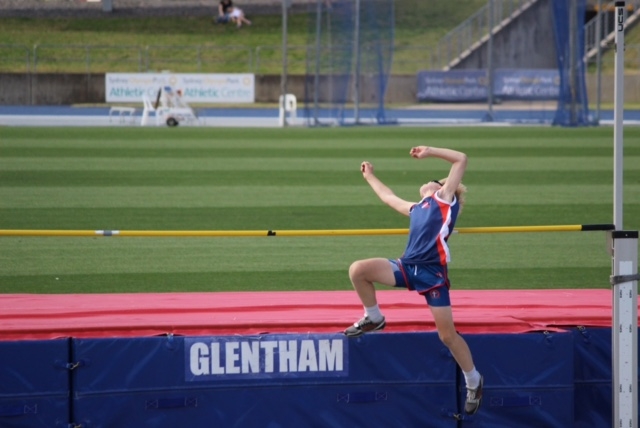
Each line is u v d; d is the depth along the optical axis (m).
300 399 14.58
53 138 49.94
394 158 43.44
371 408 14.70
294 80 76.88
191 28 89.00
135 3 89.06
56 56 81.81
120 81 68.25
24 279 22.03
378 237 27.28
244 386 14.47
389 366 14.65
